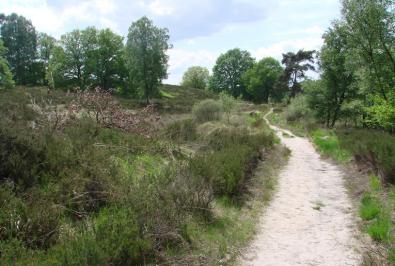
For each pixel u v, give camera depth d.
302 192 9.76
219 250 5.59
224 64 86.69
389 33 16.83
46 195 5.72
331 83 27.42
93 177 6.60
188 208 6.56
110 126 11.27
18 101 15.15
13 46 62.47
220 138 14.83
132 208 5.65
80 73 58.34
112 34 59.12
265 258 5.65
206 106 26.83
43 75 63.56
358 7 16.83
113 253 4.48
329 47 26.59
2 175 6.02
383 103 17.00
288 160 14.64
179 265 5.01
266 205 8.47
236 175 8.58
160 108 43.66
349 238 6.40
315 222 7.41
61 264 3.95
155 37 49.94
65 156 7.02
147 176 7.43
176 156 10.94
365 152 11.02
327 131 23.16
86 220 5.59
